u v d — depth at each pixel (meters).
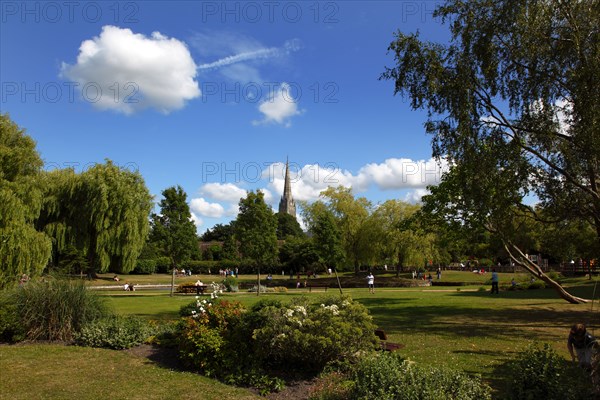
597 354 6.12
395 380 5.89
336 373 8.04
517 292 31.31
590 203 16.11
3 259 18.61
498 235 18.31
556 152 15.76
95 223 36.69
